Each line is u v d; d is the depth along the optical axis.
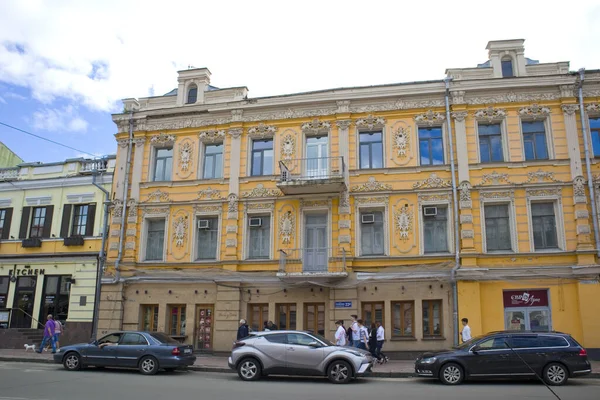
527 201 20.67
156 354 15.73
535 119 21.64
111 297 23.09
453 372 13.88
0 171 27.70
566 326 19.34
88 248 24.77
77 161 26.53
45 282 25.19
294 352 14.47
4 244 26.23
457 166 21.39
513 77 21.59
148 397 11.06
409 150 22.05
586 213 20.00
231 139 23.75
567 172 20.66
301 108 23.33
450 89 22.00
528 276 19.88
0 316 25.12
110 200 24.70
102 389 12.18
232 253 22.39
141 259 23.42
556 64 21.80
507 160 21.23
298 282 21.38
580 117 21.03
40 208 26.61
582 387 13.12
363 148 22.75
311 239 22.28
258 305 22.00
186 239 23.19
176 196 23.73
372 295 20.88
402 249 21.14
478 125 21.98
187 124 24.42
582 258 19.61
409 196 21.59
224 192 23.30
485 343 14.11
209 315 22.47
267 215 22.92
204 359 20.16
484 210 21.11
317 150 23.06
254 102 23.62
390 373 15.87
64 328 23.72
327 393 11.95
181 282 22.66
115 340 16.34
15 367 17.06
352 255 21.33
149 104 25.39
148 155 24.59
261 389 12.57
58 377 14.33
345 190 21.89
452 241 20.84
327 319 21.02
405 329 20.64
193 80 25.11
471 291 19.97
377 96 22.53
